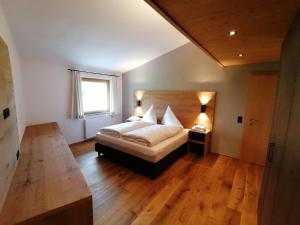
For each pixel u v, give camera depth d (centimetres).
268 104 308
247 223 182
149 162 267
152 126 359
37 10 207
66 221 113
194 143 384
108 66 448
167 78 436
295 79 89
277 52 240
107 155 331
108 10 232
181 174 285
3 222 95
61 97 381
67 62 370
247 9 122
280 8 119
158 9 124
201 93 379
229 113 354
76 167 162
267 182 142
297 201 64
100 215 189
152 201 214
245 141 338
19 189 125
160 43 371
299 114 73
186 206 207
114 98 506
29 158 181
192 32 170
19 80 270
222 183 260
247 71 325
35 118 343
